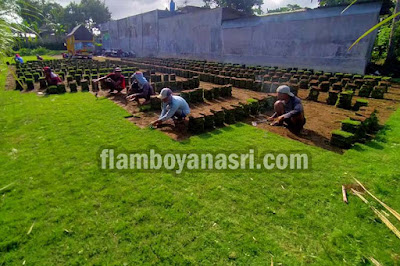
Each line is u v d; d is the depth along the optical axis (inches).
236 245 104.0
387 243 103.5
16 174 155.3
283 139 213.3
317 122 257.8
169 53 1298.0
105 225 114.5
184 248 102.7
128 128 237.6
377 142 202.8
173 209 125.0
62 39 1649.9
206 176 155.1
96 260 97.3
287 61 747.4
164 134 223.8
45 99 349.1
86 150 189.8
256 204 129.1
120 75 375.6
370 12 565.0
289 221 117.1
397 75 575.2
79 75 469.7
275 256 98.7
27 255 99.6
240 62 904.9
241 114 268.5
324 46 660.7
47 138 211.6
